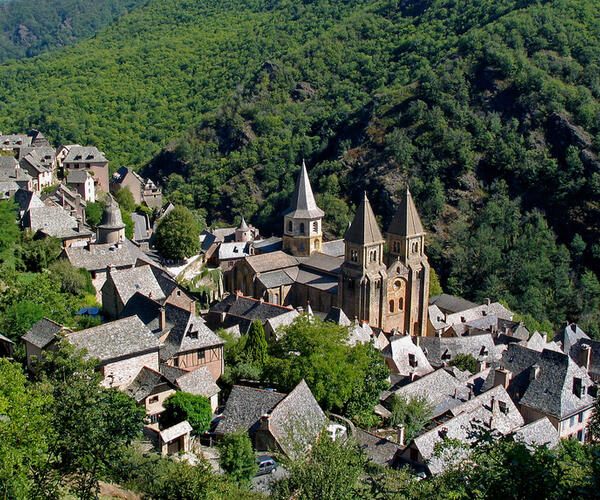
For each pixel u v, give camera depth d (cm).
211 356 7775
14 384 4138
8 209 10475
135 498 4612
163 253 13212
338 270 11275
